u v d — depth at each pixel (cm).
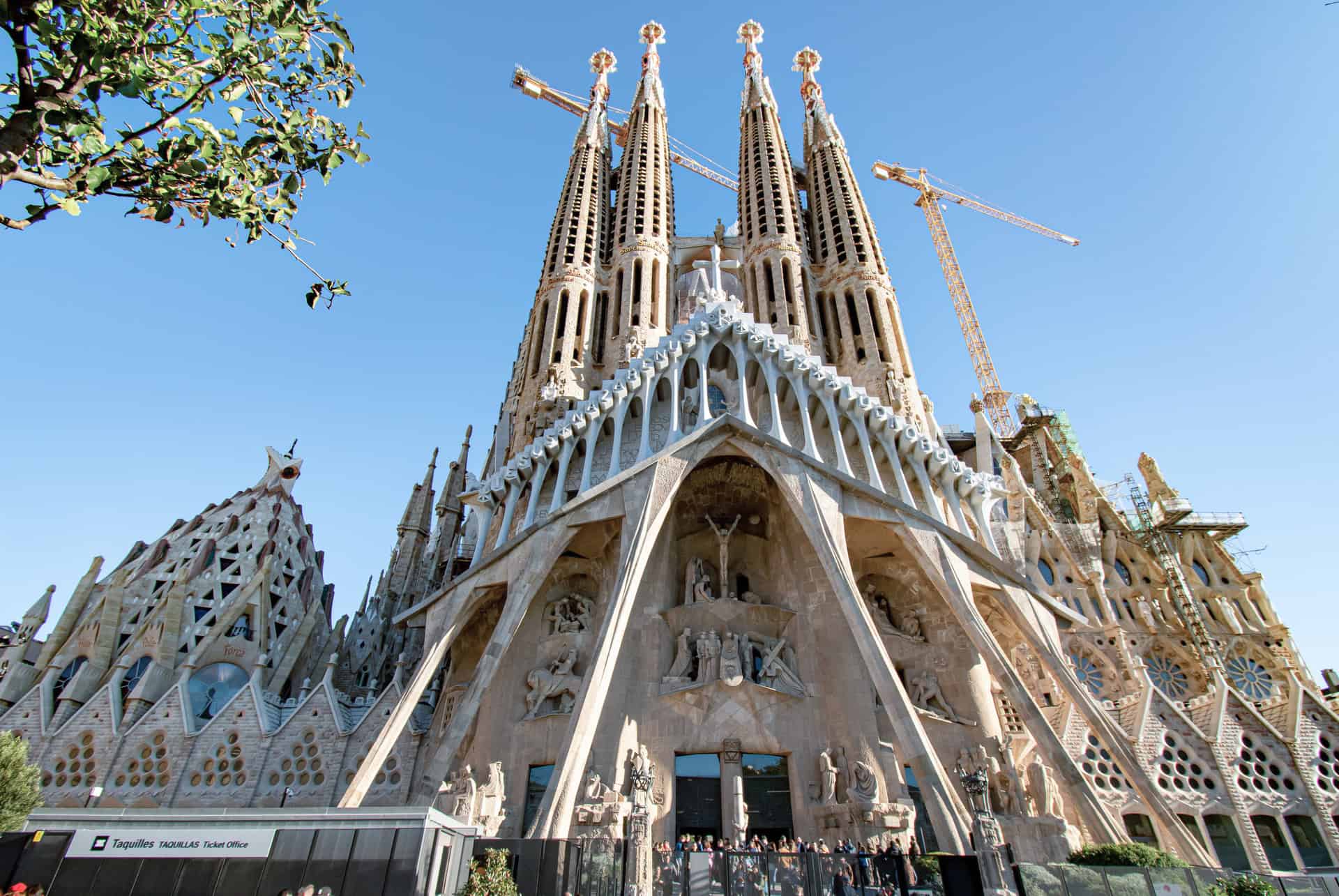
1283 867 3378
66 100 818
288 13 954
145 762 3644
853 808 2856
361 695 4975
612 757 3170
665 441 4044
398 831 1619
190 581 4619
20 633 4484
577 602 3756
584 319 5278
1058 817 3008
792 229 5625
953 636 3559
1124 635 4328
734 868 1877
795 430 3959
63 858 1566
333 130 1035
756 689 3294
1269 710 3966
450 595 3581
